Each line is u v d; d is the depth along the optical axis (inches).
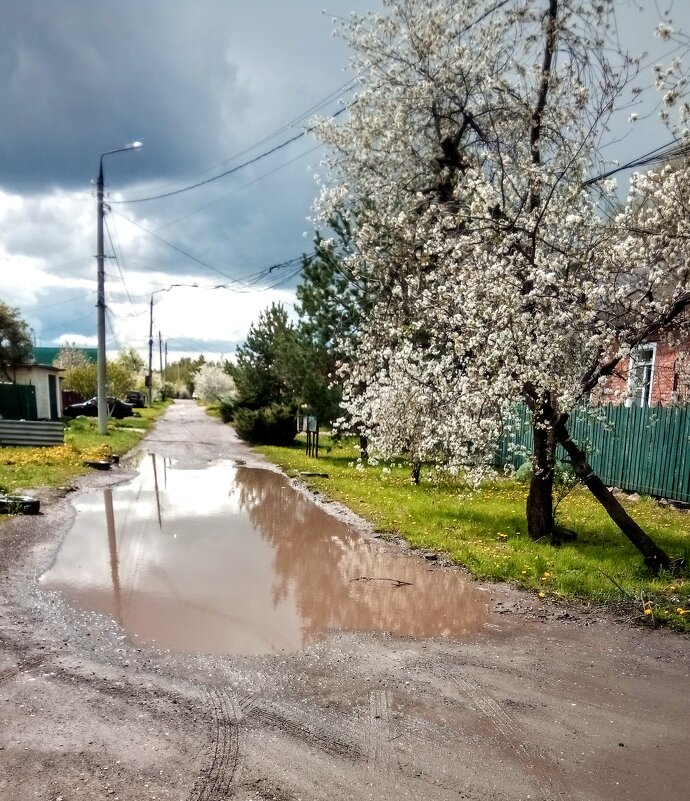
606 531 333.7
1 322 1039.0
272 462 712.4
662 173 286.8
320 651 181.2
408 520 363.9
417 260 392.2
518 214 314.8
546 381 268.4
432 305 331.6
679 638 193.6
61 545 300.5
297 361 700.0
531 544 300.4
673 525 355.3
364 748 128.3
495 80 413.4
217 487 523.8
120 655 173.5
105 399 858.1
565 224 303.6
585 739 134.2
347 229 542.3
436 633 197.5
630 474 462.9
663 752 129.8
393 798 112.2
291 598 232.2
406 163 499.2
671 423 426.0
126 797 108.7
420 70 461.7
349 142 514.0
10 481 439.8
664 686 161.0
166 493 481.7
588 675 166.9
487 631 199.5
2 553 271.7
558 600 227.3
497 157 352.5
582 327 270.1
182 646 182.1
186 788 112.2
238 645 184.5
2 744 124.1
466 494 362.6
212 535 341.4
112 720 135.9
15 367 1019.3
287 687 156.4
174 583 247.8
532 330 283.3
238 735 131.7
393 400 365.1
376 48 468.8
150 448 817.5
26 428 646.5
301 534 346.0
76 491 454.9
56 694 147.1
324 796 112.1
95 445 709.3
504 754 127.6
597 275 277.0
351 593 239.1
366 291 522.3
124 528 351.6
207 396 2171.5
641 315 265.4
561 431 288.8
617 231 286.4
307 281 677.3
